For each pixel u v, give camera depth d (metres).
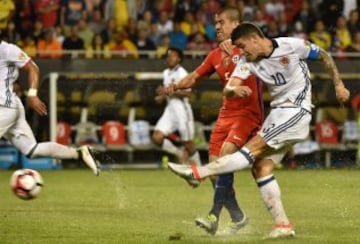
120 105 39.78
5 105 21.44
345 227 19.16
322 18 45.09
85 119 39.53
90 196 26.70
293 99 16.97
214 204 18.11
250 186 29.83
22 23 42.88
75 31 42.31
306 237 17.45
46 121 39.66
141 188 29.42
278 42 16.84
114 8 45.38
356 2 46.31
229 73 18.97
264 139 16.86
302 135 17.03
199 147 39.66
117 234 18.06
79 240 17.16
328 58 17.30
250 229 19.03
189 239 17.28
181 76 33.69
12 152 39.78
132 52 40.66
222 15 18.97
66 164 40.94
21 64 21.41
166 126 34.62
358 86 40.16
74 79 39.22
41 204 24.36
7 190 28.84
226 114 18.78
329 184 30.52
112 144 39.28
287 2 46.31
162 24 44.50
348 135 40.34
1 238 17.44
